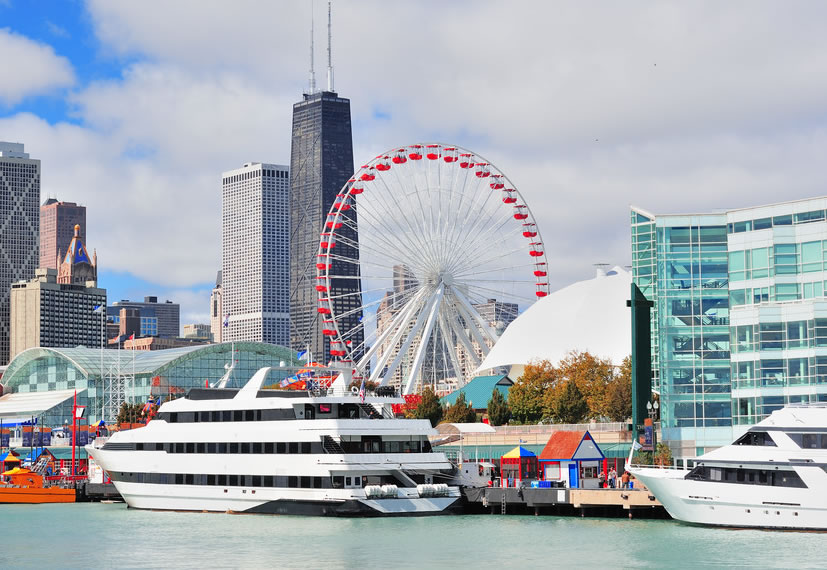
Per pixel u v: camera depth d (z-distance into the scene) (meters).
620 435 150.75
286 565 90.81
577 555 92.69
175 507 131.75
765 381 138.50
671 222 149.25
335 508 118.06
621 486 124.38
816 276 138.50
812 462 100.69
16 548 105.06
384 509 119.00
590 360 184.50
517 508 122.88
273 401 123.69
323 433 119.25
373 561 91.75
